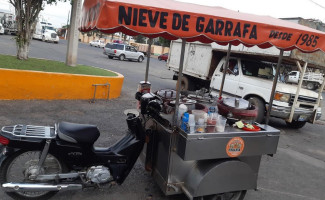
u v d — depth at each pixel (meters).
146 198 3.61
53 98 7.62
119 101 8.59
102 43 43.69
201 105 3.71
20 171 3.32
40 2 9.91
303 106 7.59
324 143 7.29
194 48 10.63
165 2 3.20
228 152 3.23
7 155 2.96
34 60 10.54
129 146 3.43
